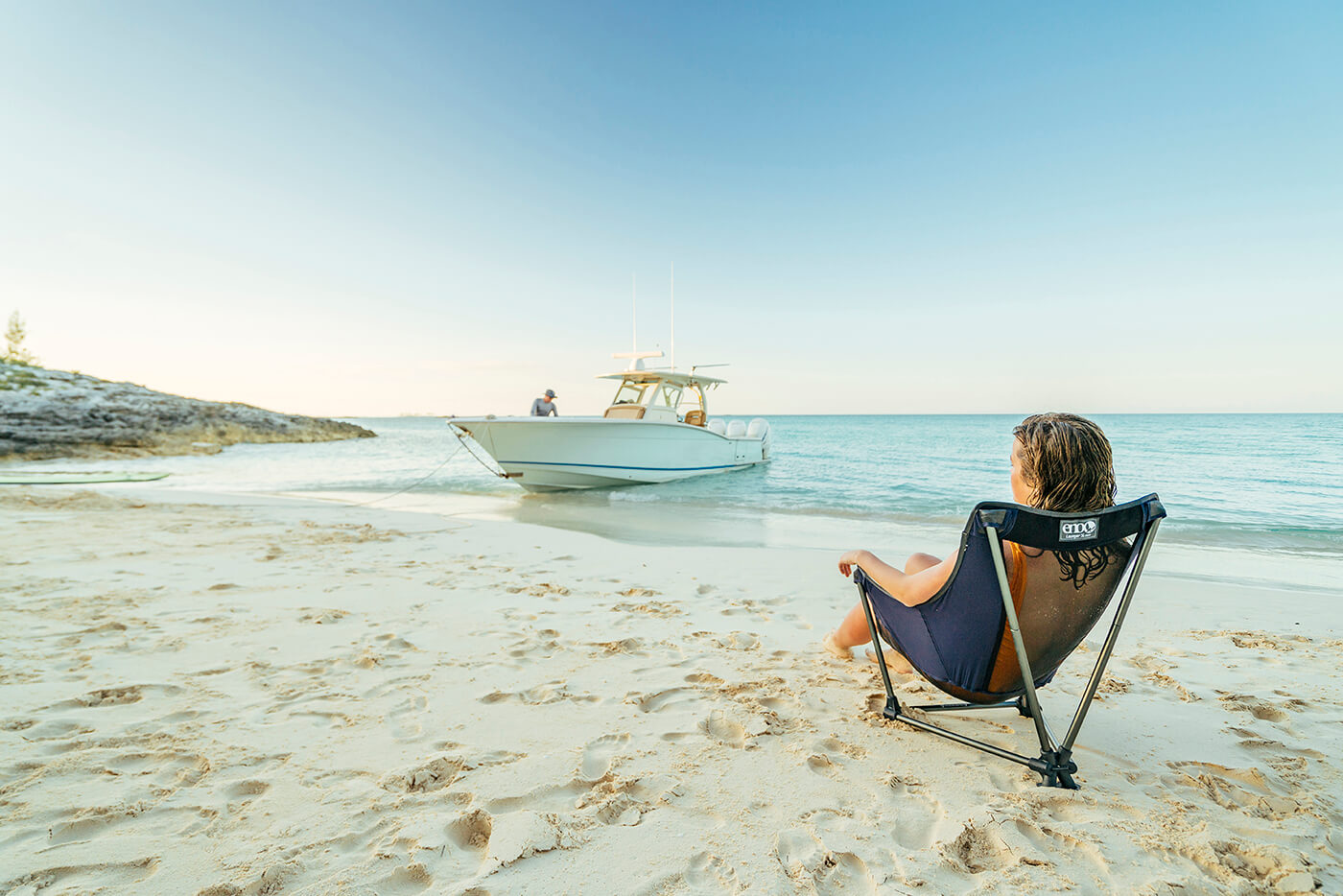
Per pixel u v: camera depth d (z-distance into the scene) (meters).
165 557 5.24
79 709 2.40
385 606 3.89
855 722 2.38
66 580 4.39
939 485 12.82
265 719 2.33
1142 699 2.62
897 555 6.28
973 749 2.17
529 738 2.22
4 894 1.40
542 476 12.12
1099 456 1.76
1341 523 8.07
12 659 2.90
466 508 10.36
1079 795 1.89
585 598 4.20
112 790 1.84
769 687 2.70
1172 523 8.09
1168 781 1.98
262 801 1.80
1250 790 1.92
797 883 1.48
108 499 9.62
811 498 11.17
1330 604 4.28
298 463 20.72
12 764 1.98
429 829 1.67
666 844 1.63
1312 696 2.66
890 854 1.61
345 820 1.71
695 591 4.41
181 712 2.39
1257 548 6.79
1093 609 1.88
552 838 1.63
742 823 1.73
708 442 14.41
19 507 8.23
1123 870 1.55
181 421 29.97
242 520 7.65
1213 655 3.21
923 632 2.09
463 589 4.36
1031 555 1.79
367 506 9.80
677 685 2.71
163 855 1.55
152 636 3.26
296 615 3.67
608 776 1.96
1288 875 1.52
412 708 2.46
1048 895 1.46
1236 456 18.31
